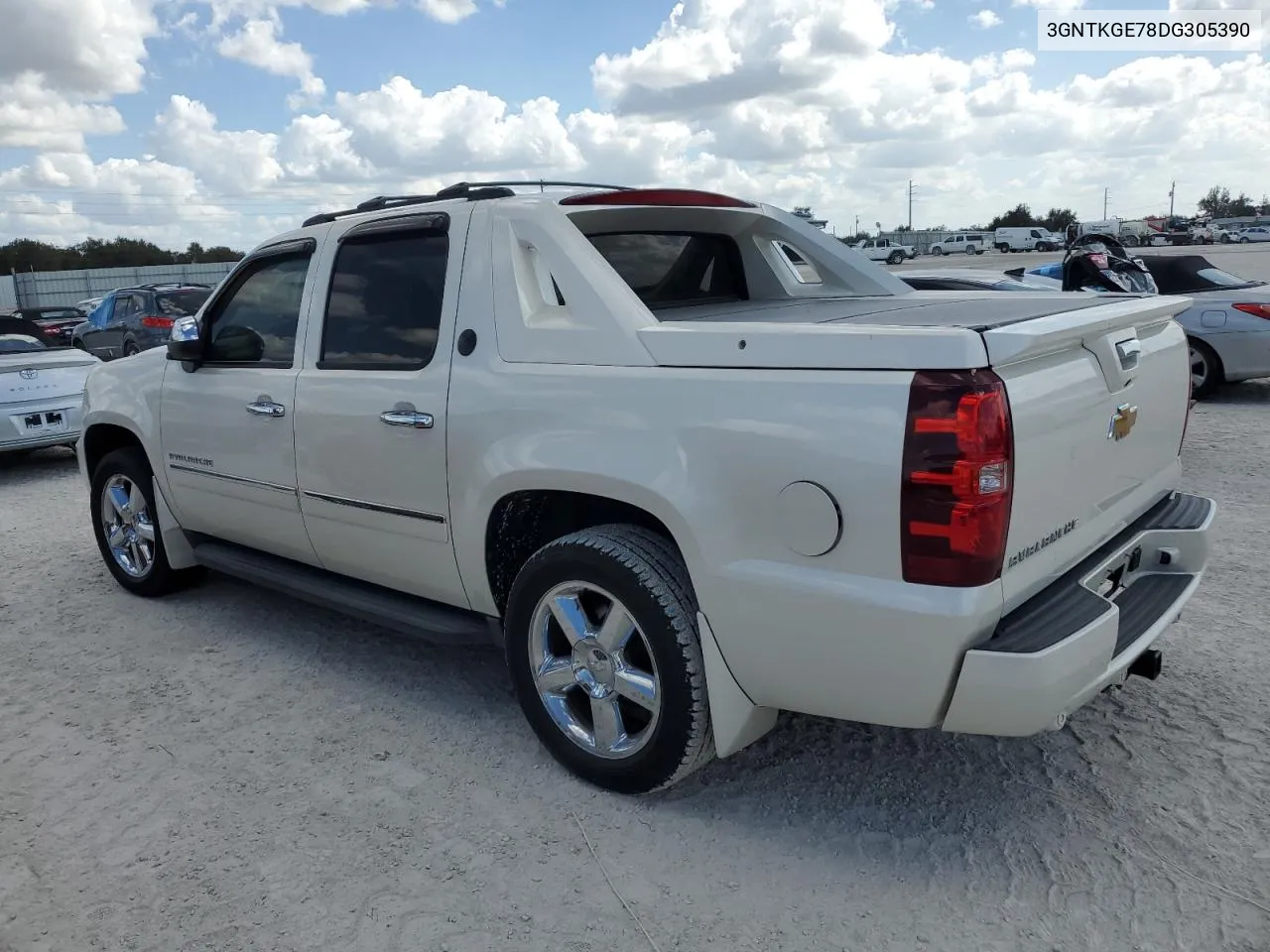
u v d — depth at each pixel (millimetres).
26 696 4043
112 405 4914
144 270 44750
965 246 68812
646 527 3102
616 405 2822
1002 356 2293
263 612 4934
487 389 3133
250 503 4195
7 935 2561
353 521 3695
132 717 3814
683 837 2887
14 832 3035
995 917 2482
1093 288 9352
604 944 2453
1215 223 69312
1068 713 2514
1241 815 2848
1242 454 7516
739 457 2574
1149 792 2990
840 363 2436
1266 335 9469
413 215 3527
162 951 2486
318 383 3723
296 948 2480
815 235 4262
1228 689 3609
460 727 3633
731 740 2842
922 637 2355
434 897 2652
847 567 2447
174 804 3164
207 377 4316
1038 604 2547
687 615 2803
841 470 2404
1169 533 3104
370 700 3887
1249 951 2320
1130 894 2537
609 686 3012
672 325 2814
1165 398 3221
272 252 4121
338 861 2830
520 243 3189
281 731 3650
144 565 5176
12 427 8797
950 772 3172
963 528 2281
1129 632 2818
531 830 2945
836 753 3324
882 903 2559
